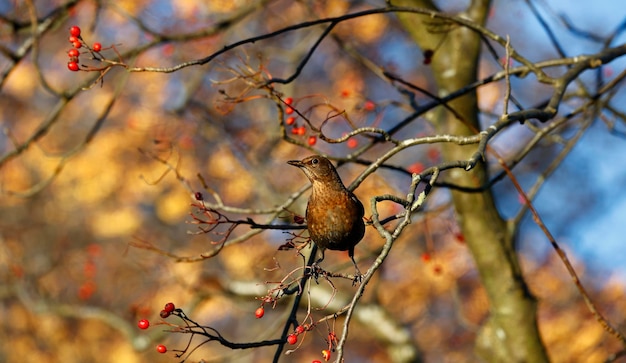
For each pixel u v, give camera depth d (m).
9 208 20.67
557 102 8.02
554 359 17.55
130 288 20.17
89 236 20.52
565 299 18.91
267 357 19.92
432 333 19.03
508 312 11.44
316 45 8.29
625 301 18.83
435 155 15.87
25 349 20.05
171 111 15.49
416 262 18.08
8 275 19.64
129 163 19.55
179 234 19.53
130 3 17.38
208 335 6.33
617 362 16.81
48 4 16.97
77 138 20.64
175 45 16.59
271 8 18.83
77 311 15.19
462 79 11.09
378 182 15.16
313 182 7.35
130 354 19.80
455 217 11.98
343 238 7.31
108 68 7.28
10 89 21.08
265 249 16.38
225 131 14.89
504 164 8.77
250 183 16.95
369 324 14.85
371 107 9.71
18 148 11.21
